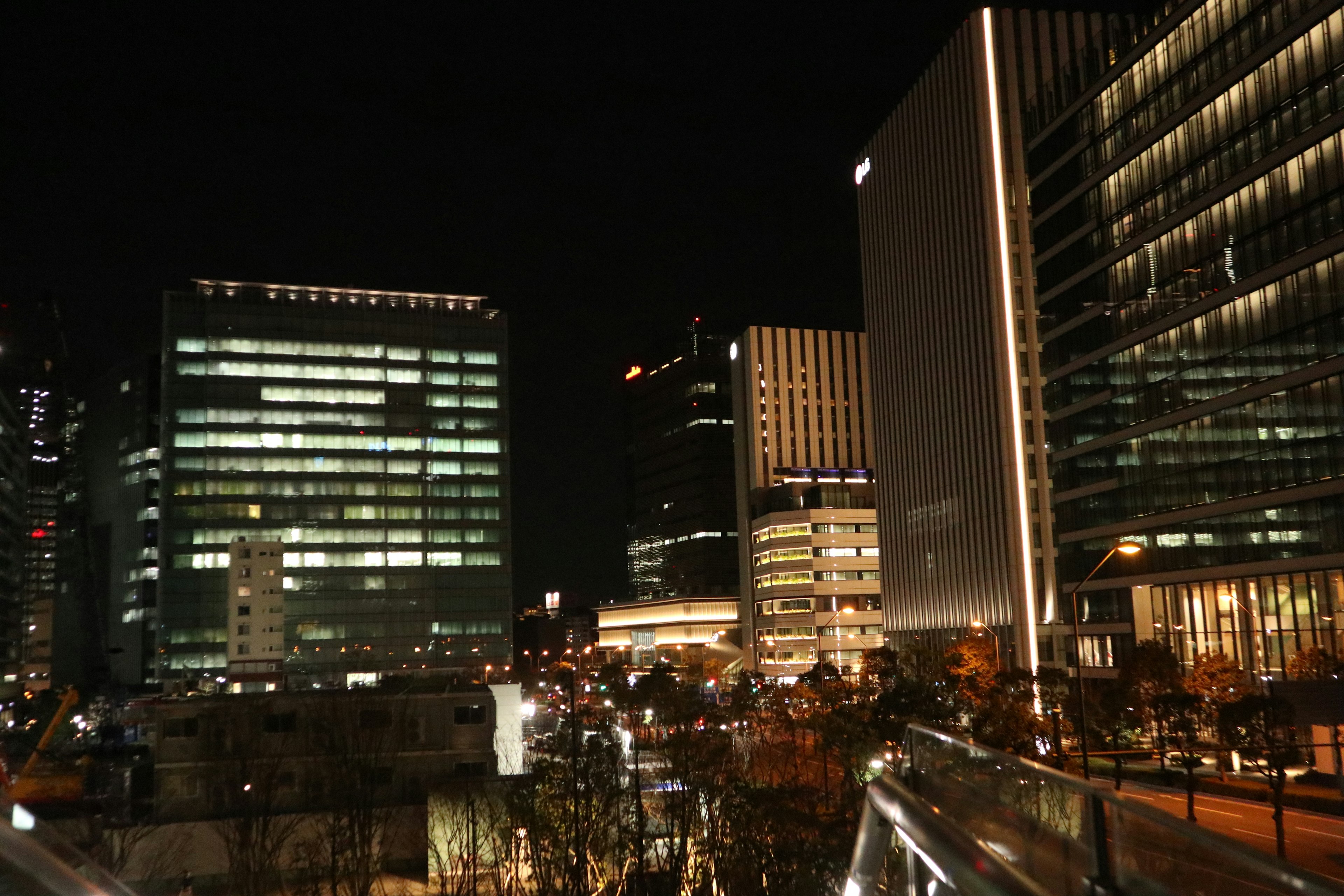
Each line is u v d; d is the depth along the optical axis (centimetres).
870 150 17475
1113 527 10675
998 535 13325
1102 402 10938
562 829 5559
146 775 8369
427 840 6694
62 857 455
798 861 4831
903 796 814
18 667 17962
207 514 19512
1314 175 8100
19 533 18462
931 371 15262
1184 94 9744
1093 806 584
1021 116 13700
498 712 9181
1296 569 8150
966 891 612
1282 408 8356
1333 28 7938
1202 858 507
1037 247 12469
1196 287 9488
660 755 6581
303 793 7456
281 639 18312
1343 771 5897
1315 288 8056
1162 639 9831
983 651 8888
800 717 7731
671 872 5422
